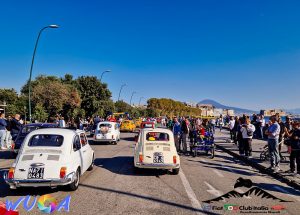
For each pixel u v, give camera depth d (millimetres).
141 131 11578
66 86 46531
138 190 8578
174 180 9938
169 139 11172
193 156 15742
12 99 59250
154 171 11406
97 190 8539
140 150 10898
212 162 14008
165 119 42906
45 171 7961
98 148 19391
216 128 46375
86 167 10273
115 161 13836
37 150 8500
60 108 43031
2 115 18047
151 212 6688
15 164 8125
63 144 8734
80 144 9891
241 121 16031
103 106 55594
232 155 16609
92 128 28797
